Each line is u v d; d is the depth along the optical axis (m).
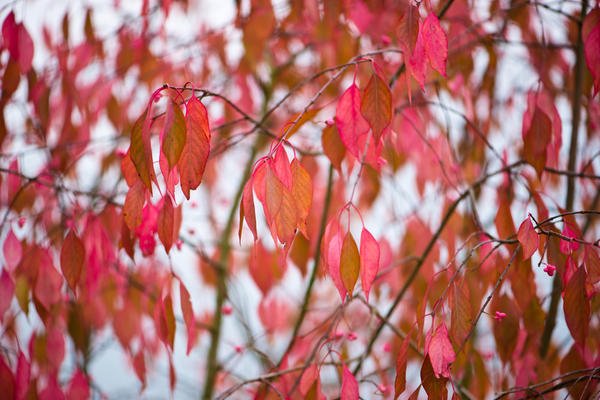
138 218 1.94
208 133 1.88
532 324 2.10
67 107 2.27
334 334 2.15
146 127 1.87
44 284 2.13
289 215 1.86
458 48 2.29
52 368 2.18
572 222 2.02
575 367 2.07
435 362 1.90
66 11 2.28
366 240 1.90
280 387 2.19
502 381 2.15
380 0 2.23
